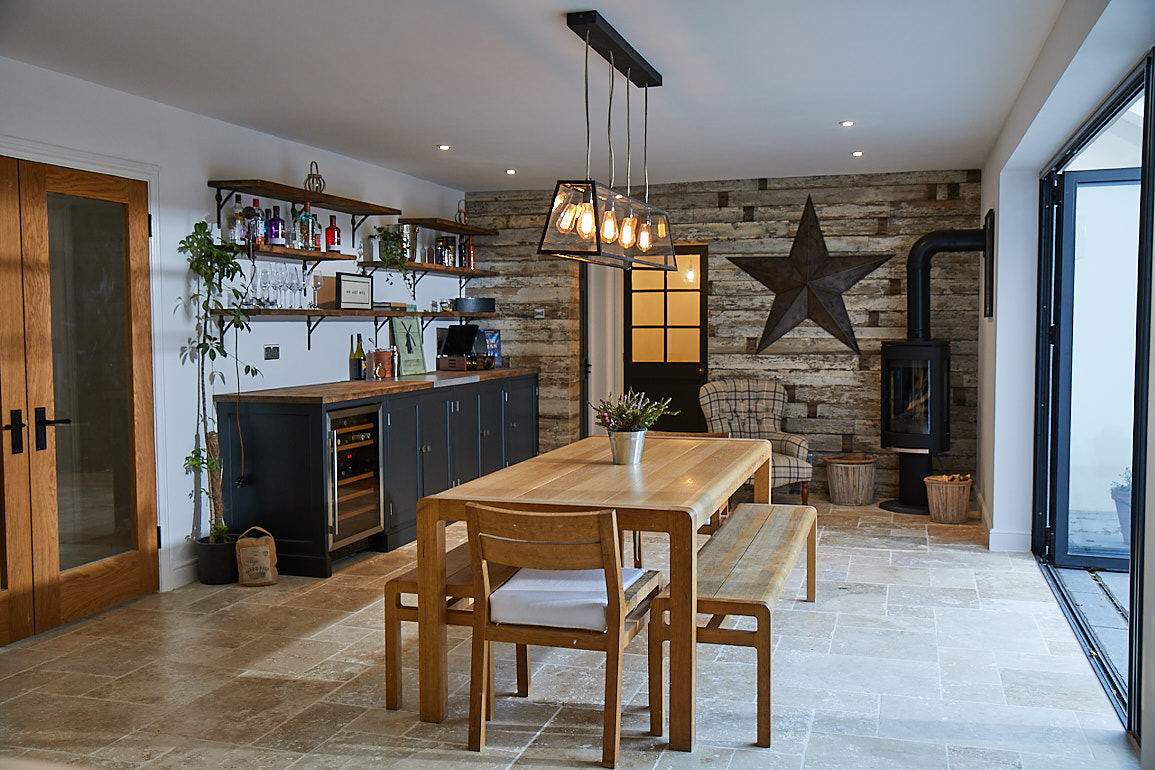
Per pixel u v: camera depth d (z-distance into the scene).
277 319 5.69
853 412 7.36
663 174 7.25
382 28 3.62
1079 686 3.52
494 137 5.78
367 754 2.99
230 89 4.55
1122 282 5.10
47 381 4.24
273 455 5.20
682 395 8.34
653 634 3.09
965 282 7.01
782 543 3.84
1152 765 2.70
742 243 7.52
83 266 4.41
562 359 7.95
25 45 3.81
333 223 5.98
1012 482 5.63
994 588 4.84
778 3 3.37
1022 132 4.50
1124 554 5.18
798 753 2.98
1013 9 3.40
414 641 4.11
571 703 3.40
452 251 7.52
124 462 4.70
